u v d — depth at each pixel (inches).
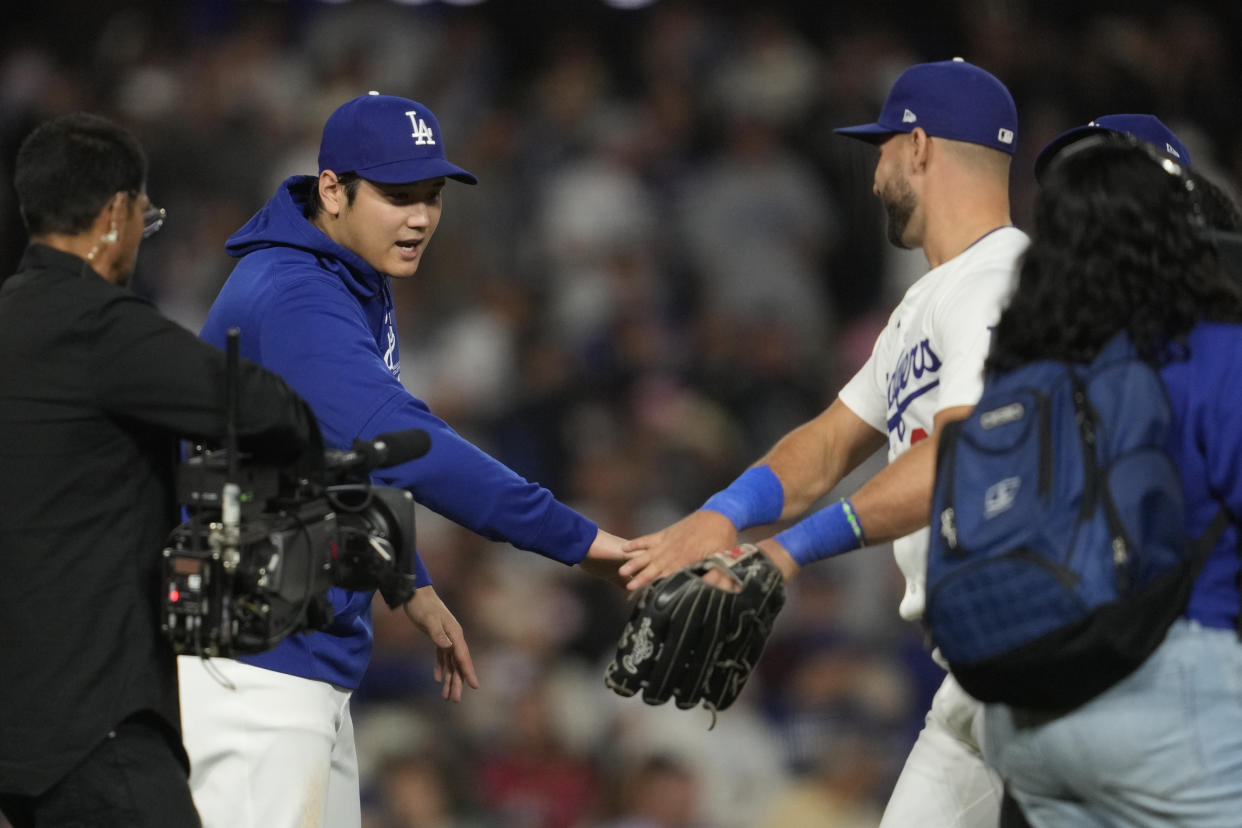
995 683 413.4
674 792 1065.5
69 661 447.5
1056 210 430.3
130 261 484.7
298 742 554.6
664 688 501.7
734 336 1435.8
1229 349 416.5
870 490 503.5
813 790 1098.1
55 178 464.4
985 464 419.8
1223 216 523.5
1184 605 406.3
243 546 438.6
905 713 1148.5
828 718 1129.4
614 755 1105.4
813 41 1646.2
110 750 447.8
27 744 446.0
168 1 1600.6
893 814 561.6
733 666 508.1
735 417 1387.8
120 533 456.4
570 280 1477.6
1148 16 1647.4
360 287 590.9
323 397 553.0
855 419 589.9
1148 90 1598.2
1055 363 422.0
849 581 1210.6
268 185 1501.0
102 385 449.7
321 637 563.2
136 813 447.5
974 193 526.6
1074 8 1636.3
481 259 1486.2
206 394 444.8
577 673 1165.7
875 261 1534.2
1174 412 415.5
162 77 1560.0
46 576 448.1
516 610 1179.3
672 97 1614.2
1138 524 399.5
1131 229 422.0
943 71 531.5
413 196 582.6
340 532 472.7
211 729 553.0
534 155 1565.0
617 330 1432.1
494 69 1635.1
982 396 436.5
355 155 574.2
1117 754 406.6
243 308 569.9
